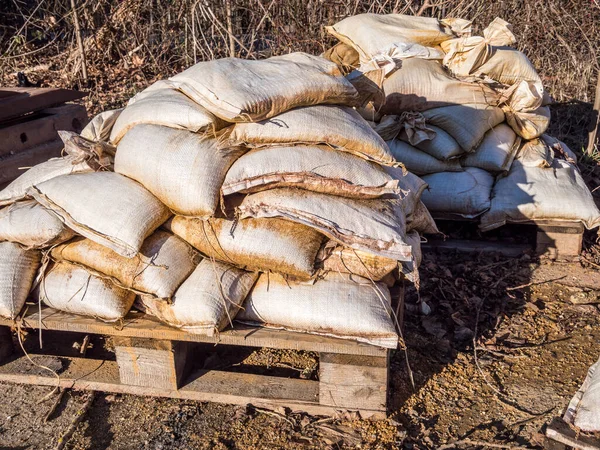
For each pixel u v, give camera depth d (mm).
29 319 2928
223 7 7020
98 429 2857
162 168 2736
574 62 7059
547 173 4426
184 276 2818
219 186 2719
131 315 2930
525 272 4219
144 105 2955
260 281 2842
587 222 4246
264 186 2758
